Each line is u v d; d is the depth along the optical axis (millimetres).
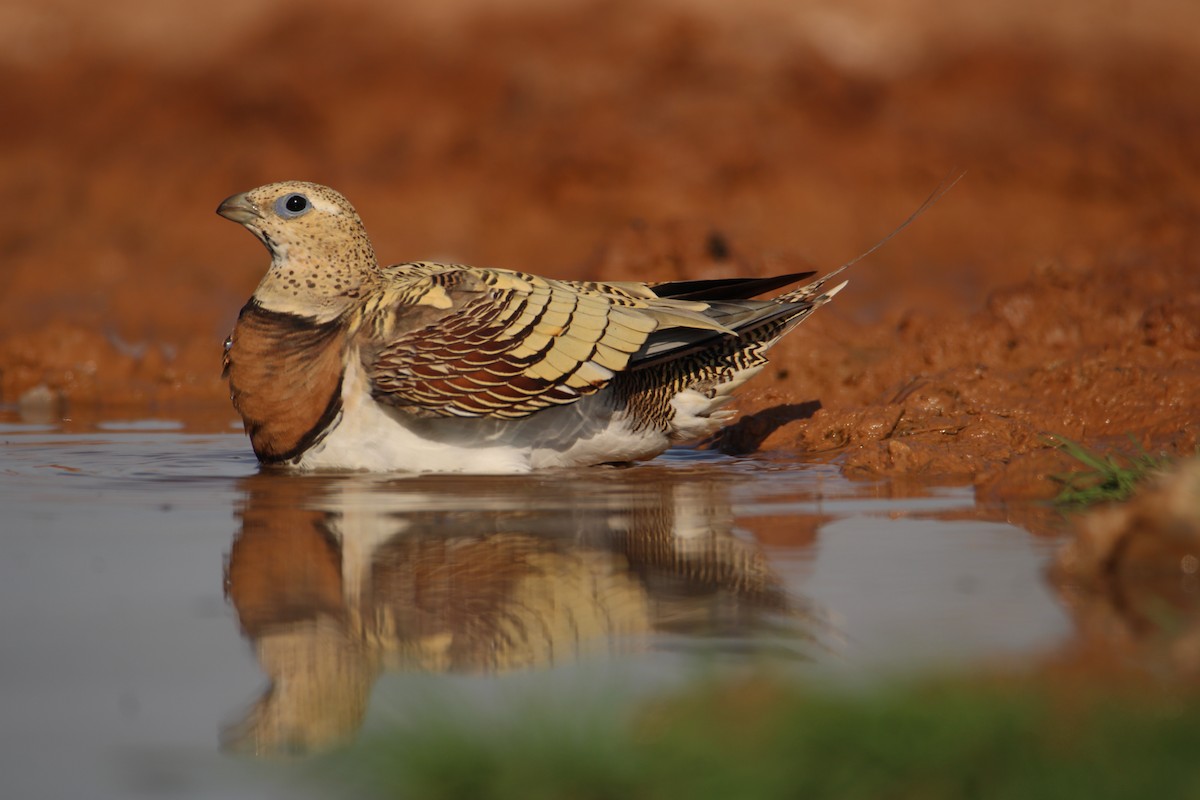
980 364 15758
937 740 5871
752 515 10781
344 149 30672
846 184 28312
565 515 10797
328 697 6832
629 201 27734
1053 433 13281
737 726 6188
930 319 18375
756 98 30328
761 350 13672
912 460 12656
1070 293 17625
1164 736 5895
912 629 7723
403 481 12297
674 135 29031
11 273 26719
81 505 11195
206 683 7035
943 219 27641
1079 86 31422
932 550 9555
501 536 10039
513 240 27250
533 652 7438
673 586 8688
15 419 17078
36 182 30531
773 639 7570
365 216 28016
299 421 12688
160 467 13156
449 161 29469
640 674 7020
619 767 5844
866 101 30797
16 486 12055
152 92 32625
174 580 8867
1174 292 18562
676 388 13359
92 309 24938
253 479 12438
